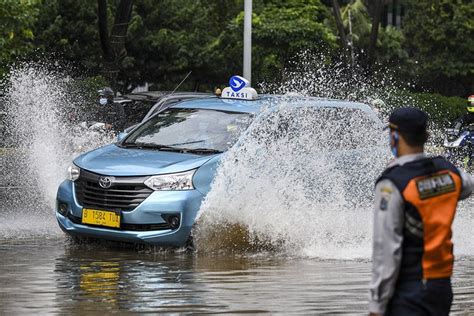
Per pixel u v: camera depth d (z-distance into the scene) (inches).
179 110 825.5
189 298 561.3
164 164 732.0
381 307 336.5
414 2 2822.3
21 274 635.5
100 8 1857.8
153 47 2415.1
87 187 742.5
